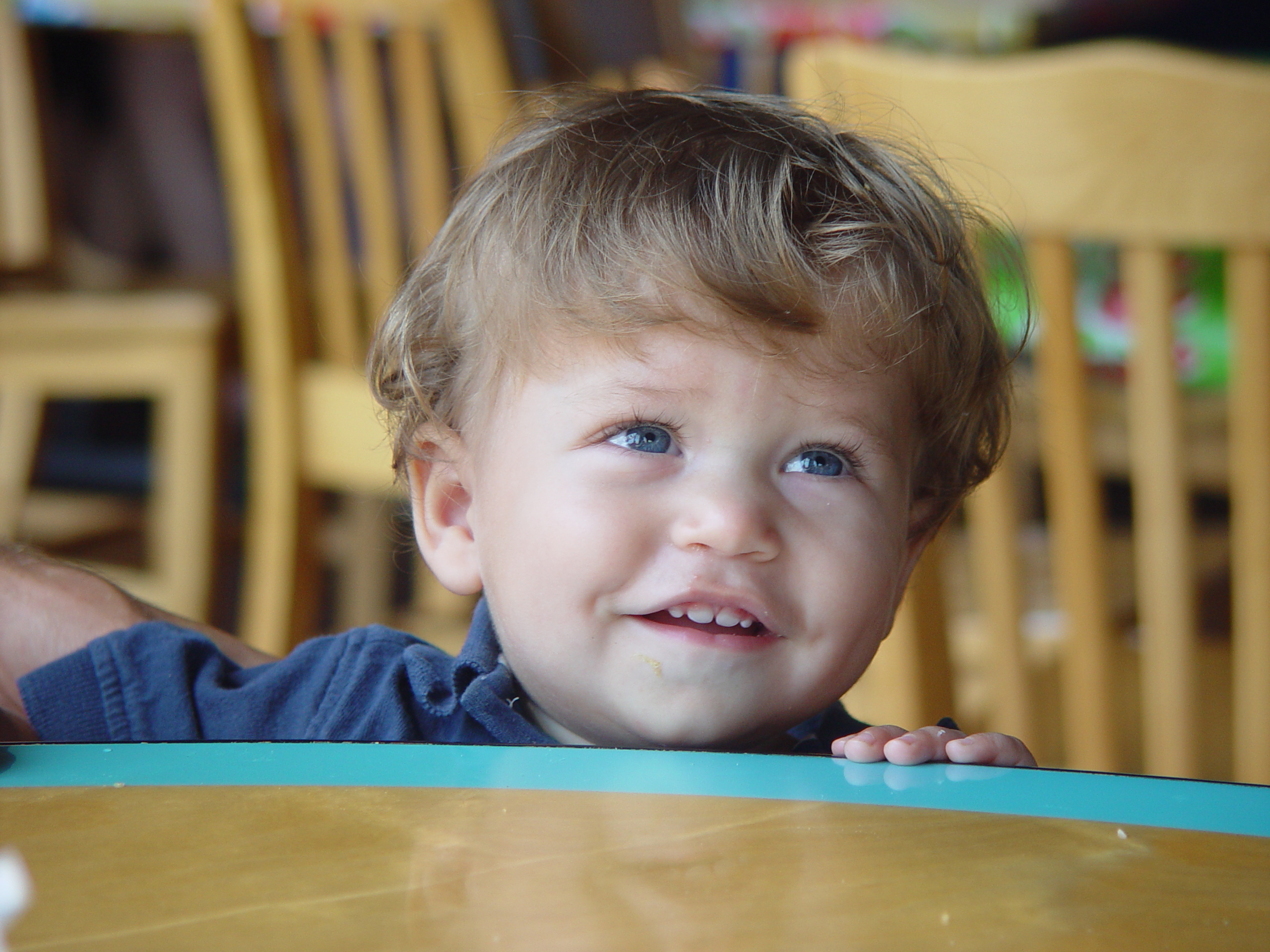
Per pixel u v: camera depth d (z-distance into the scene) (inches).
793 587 29.0
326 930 13.9
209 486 74.1
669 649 28.8
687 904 14.6
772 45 136.9
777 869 15.7
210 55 65.7
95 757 20.3
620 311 29.6
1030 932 14.1
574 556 29.1
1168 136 43.9
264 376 68.4
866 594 29.9
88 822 17.3
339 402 67.5
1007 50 122.4
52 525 88.7
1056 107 44.4
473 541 33.4
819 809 18.0
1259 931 14.3
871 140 37.5
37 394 85.6
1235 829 17.4
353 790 18.7
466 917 14.2
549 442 30.0
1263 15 99.7
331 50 84.4
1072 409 47.9
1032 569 77.9
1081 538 49.1
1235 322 46.6
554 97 42.5
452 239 34.8
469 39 62.3
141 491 117.0
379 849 16.3
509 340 31.2
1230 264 46.0
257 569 69.2
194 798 18.3
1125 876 15.7
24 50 90.8
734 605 28.4
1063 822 17.6
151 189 126.2
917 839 16.8
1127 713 65.5
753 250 30.5
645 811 17.8
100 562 91.5
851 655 30.0
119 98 124.3
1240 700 49.0
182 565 74.2
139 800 18.2
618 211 31.4
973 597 73.9
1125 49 45.4
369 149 66.9
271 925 14.0
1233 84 42.8
